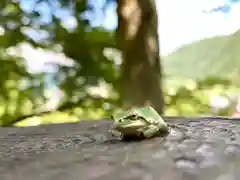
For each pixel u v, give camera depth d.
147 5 0.51
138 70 0.51
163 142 0.15
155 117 0.17
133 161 0.12
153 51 0.51
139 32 0.51
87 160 0.13
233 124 0.19
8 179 0.11
